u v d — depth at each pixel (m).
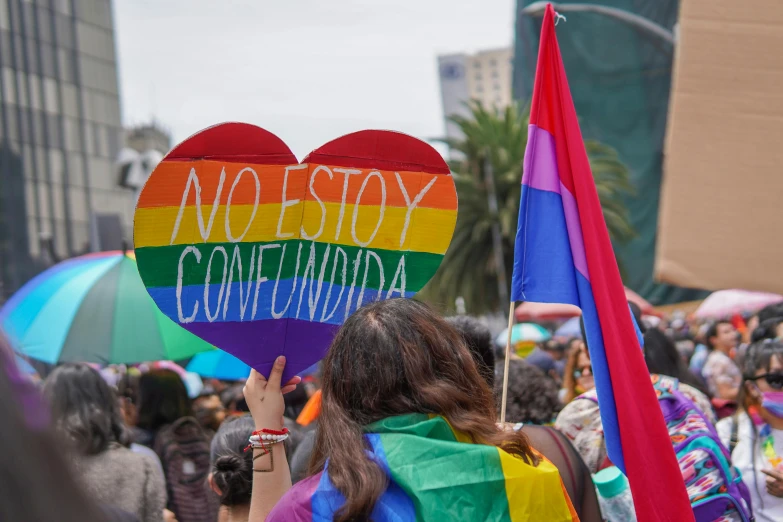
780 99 3.06
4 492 0.80
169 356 4.64
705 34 3.13
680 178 3.15
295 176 2.02
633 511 2.65
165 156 1.89
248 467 2.78
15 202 46.81
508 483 1.54
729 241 3.10
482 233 25.98
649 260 27.84
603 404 2.44
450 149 27.47
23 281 45.94
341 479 1.52
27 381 0.88
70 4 53.44
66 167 51.66
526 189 2.60
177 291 1.95
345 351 1.69
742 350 6.05
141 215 1.89
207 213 1.95
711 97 3.12
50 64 51.25
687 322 9.50
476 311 26.58
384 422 1.61
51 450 0.86
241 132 1.95
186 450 4.15
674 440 2.70
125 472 3.05
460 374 1.68
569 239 2.59
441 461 1.54
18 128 48.22
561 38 27.75
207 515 4.08
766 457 3.13
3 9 47.97
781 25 3.06
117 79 58.28
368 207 2.09
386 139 2.07
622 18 12.87
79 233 52.22
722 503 2.55
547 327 13.09
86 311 4.65
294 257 2.06
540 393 3.21
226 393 6.05
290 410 4.52
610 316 2.50
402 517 1.50
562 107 2.64
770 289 3.08
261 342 2.05
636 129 26.95
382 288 2.11
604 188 25.00
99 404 3.09
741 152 3.10
